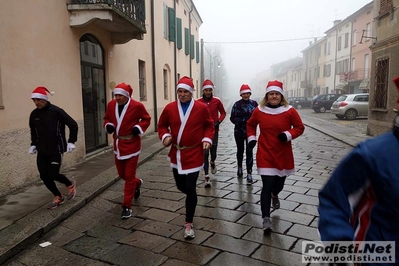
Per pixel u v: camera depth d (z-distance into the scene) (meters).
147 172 6.74
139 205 4.68
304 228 3.77
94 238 3.66
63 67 6.73
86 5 6.84
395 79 1.33
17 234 3.55
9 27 5.18
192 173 3.54
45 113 4.19
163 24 15.02
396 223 1.27
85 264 3.12
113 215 4.34
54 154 4.23
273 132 3.71
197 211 4.36
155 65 13.59
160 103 14.53
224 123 19.16
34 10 5.79
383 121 10.35
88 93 8.15
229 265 3.01
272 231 3.70
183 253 3.25
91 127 8.30
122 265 3.07
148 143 10.26
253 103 5.74
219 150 9.26
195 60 25.38
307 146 9.84
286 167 3.78
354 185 1.33
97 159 7.68
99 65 8.68
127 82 10.52
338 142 10.66
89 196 4.89
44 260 3.22
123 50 10.16
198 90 27.75
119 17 7.50
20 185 5.35
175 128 3.58
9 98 5.14
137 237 3.65
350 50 35.16
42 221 3.90
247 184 5.60
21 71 5.43
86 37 7.98
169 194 5.16
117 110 4.23
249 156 5.55
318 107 27.94
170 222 4.04
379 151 1.27
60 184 5.51
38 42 5.90
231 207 4.48
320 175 6.18
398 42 9.38
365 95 19.89
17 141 5.29
